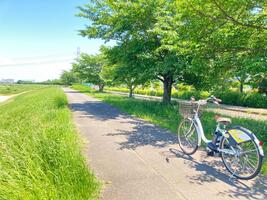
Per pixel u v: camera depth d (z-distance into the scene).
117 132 8.83
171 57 14.22
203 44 8.09
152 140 7.59
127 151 6.43
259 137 7.93
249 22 7.45
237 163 4.87
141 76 15.60
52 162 4.15
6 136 5.14
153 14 14.54
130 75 17.03
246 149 4.75
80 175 3.99
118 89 66.50
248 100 25.75
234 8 6.89
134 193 4.05
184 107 6.12
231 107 24.16
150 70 15.12
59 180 3.70
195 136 6.06
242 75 7.74
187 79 16.88
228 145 4.90
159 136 8.12
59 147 4.47
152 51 15.72
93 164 5.43
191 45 8.50
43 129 5.70
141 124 10.51
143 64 16.03
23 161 3.84
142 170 5.06
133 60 16.47
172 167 5.22
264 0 6.66
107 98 27.08
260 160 4.33
